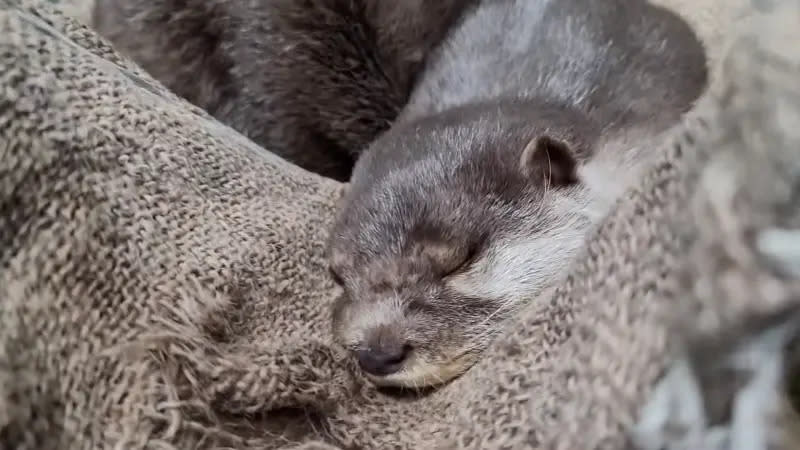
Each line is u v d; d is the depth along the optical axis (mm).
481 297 349
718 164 212
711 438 194
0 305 256
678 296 212
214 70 483
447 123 393
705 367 198
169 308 276
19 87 283
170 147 319
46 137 280
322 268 346
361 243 356
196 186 321
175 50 476
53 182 277
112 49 370
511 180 365
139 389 254
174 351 263
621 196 275
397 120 459
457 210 359
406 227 357
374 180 376
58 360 255
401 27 479
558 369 248
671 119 391
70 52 310
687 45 433
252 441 271
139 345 260
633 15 442
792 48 215
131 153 304
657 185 245
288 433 278
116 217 284
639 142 382
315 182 384
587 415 227
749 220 196
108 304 269
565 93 408
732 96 220
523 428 248
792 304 185
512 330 291
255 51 478
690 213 216
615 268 245
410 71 487
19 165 273
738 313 191
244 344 291
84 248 272
